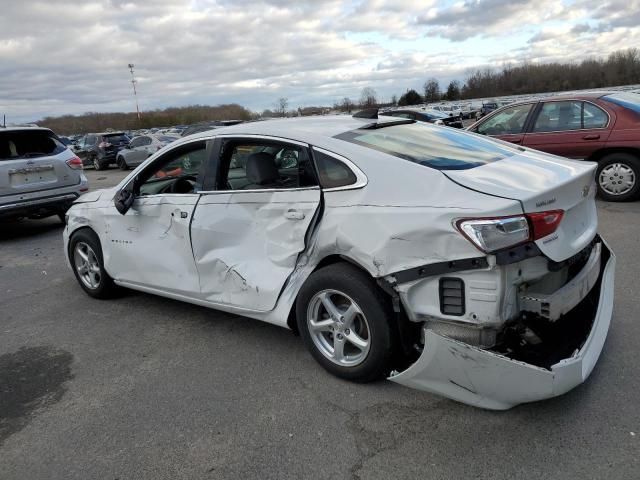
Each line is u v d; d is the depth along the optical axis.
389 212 2.89
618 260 5.20
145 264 4.50
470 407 3.00
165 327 4.54
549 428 2.76
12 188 8.23
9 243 8.73
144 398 3.42
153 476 2.68
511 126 8.48
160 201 4.29
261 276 3.60
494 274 2.60
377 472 2.56
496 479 2.45
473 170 3.03
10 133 8.48
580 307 3.15
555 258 2.71
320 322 3.39
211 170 3.92
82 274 5.44
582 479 2.40
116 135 24.59
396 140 3.50
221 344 4.11
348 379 3.35
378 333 3.06
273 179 3.51
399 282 2.87
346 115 4.15
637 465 2.45
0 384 3.78
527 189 2.74
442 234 2.68
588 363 2.77
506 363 2.54
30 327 4.82
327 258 3.32
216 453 2.81
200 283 4.07
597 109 7.69
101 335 4.49
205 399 3.34
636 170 7.47
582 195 3.06
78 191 9.01
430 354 2.71
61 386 3.68
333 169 3.22
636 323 3.79
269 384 3.44
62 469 2.80
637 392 2.99
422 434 2.81
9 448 3.02
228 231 3.79
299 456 2.73
